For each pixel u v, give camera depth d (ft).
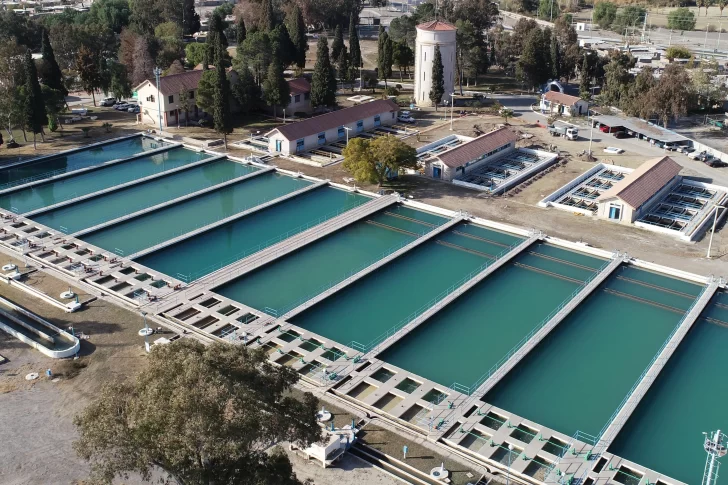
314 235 256.32
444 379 180.24
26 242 247.29
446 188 302.66
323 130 359.05
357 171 294.25
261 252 243.19
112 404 106.93
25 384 171.83
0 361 180.96
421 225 270.05
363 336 198.80
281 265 238.48
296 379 121.90
